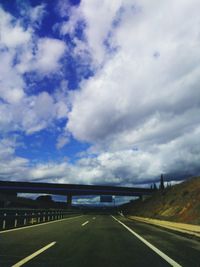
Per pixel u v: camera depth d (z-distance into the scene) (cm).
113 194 13225
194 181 6303
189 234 1997
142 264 956
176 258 1078
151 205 9094
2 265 889
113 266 914
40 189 11969
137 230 2519
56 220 4028
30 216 2916
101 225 3080
